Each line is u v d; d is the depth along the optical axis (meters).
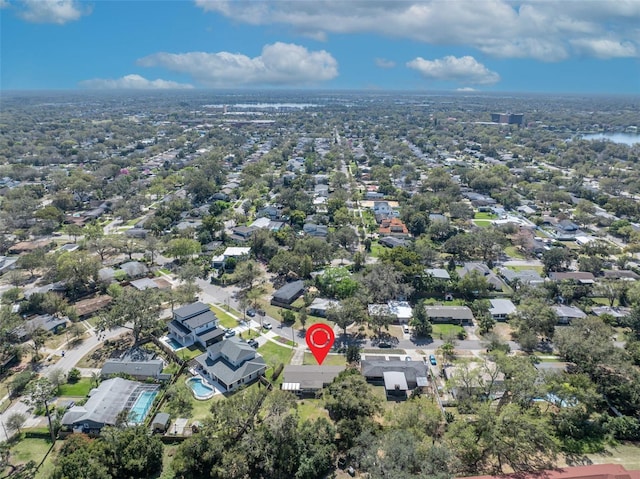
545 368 89.31
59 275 123.12
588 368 84.56
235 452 64.56
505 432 68.50
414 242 157.00
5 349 92.38
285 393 75.62
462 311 112.19
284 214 195.62
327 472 66.00
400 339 103.94
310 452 65.69
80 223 181.00
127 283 129.00
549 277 134.00
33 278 133.38
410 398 80.56
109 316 97.69
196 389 85.44
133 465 63.50
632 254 152.88
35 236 168.38
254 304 119.56
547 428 71.94
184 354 96.56
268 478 65.06
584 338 89.31
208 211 196.88
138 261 145.50
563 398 75.81
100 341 102.19
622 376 83.12
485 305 112.12
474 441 67.12
